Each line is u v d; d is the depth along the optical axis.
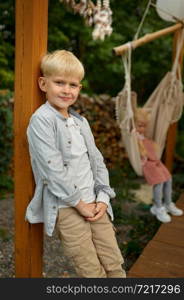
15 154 1.96
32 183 1.93
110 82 6.33
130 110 3.09
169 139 4.20
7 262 2.78
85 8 1.92
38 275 2.15
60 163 1.74
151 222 3.59
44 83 1.81
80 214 1.88
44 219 1.85
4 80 4.87
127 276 2.32
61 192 1.74
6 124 4.38
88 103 5.09
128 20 5.55
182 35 3.46
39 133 1.72
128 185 4.67
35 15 1.73
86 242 1.88
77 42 5.95
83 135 1.95
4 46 5.00
